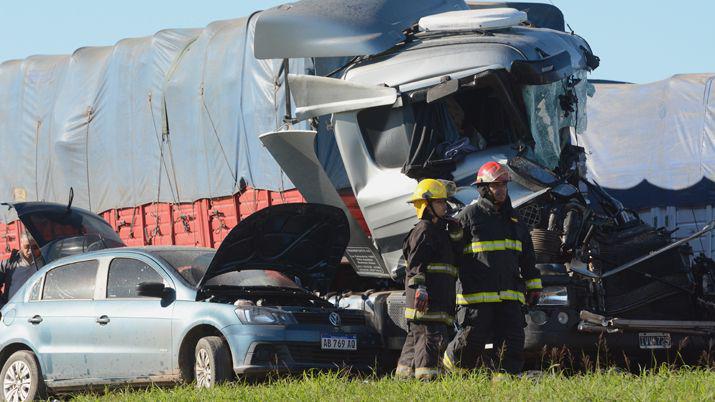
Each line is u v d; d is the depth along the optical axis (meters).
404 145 42.12
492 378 31.11
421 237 34.09
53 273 43.41
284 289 42.75
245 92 49.97
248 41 50.22
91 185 59.31
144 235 56.59
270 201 49.56
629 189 58.84
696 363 39.31
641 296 40.06
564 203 39.47
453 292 34.75
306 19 43.22
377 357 40.75
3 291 54.66
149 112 55.62
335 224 42.84
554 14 49.91
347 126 43.28
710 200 56.09
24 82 63.66
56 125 60.97
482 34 42.31
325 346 38.81
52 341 41.88
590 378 30.16
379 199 42.50
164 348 38.84
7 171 64.19
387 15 43.84
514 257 34.06
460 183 40.94
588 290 38.47
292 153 44.28
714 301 41.22
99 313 40.84
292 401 29.66
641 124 59.66
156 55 55.59
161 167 55.06
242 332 37.22
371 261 44.19
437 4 45.84
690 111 58.03
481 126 41.50
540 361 38.91
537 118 41.09
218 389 33.28
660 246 40.44
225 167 51.41
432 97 40.72
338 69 44.19
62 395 42.59
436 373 33.94
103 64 59.25
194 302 38.81
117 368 40.06
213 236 52.81
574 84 43.91
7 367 42.94
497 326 34.03
